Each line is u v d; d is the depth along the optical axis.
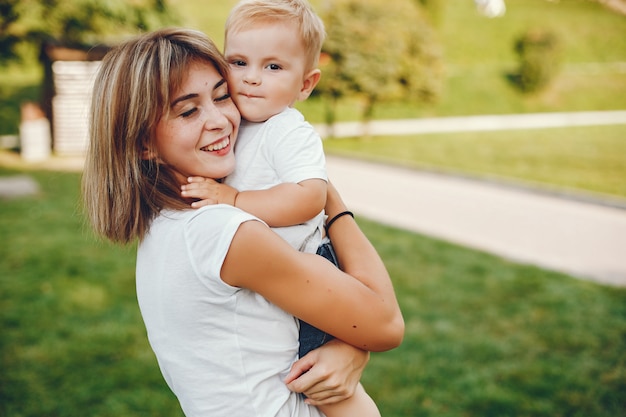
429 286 5.85
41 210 8.56
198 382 1.27
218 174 1.32
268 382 1.28
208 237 1.20
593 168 14.06
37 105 14.41
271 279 1.21
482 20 29.58
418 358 4.38
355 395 1.40
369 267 1.40
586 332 4.89
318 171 1.39
